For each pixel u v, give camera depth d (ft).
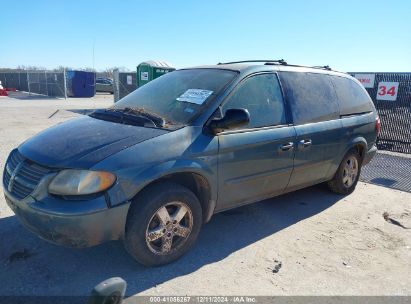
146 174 9.75
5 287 9.65
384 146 31.12
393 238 13.82
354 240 13.48
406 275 11.25
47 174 9.38
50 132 11.69
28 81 115.03
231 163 11.73
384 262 11.98
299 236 13.57
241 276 10.72
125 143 10.03
